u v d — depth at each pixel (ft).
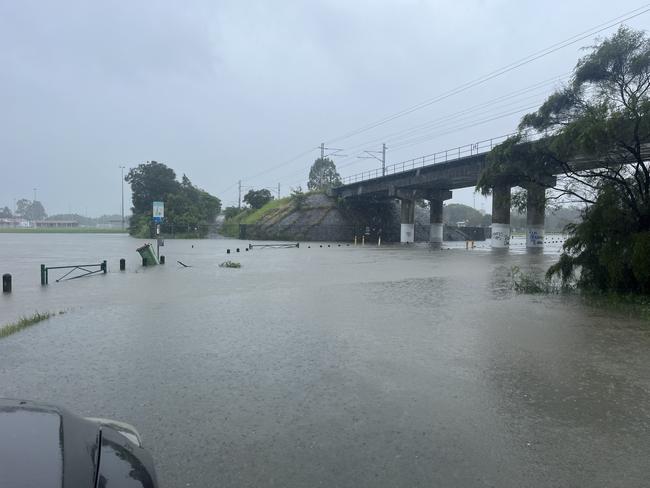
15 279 63.00
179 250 144.46
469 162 161.27
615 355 24.04
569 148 45.60
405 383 19.81
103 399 17.92
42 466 7.39
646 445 14.12
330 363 22.79
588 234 46.26
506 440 14.44
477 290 49.93
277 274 68.90
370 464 12.98
